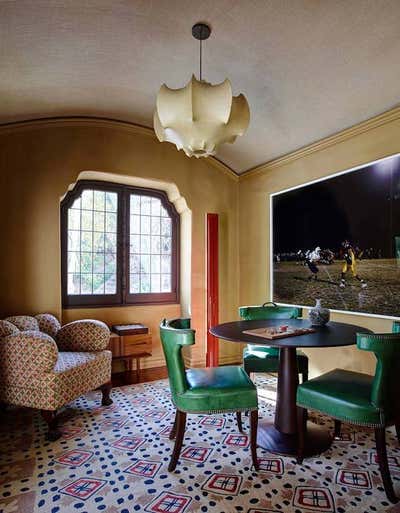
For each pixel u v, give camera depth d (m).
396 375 1.75
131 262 4.09
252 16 2.04
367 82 2.46
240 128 1.95
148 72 2.68
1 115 3.05
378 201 2.69
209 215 3.97
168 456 2.08
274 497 1.69
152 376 3.70
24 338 2.35
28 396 2.34
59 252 3.38
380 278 2.65
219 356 4.20
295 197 3.53
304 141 3.34
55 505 1.64
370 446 2.20
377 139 2.74
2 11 1.95
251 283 4.16
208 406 1.93
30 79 2.65
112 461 2.03
